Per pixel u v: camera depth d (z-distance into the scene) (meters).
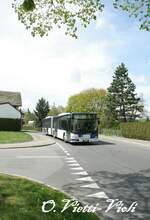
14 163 17.91
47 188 10.40
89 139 32.91
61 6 11.84
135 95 80.75
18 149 26.94
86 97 96.19
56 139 43.28
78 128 32.88
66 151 25.50
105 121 82.38
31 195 9.15
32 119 134.75
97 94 95.62
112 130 65.81
